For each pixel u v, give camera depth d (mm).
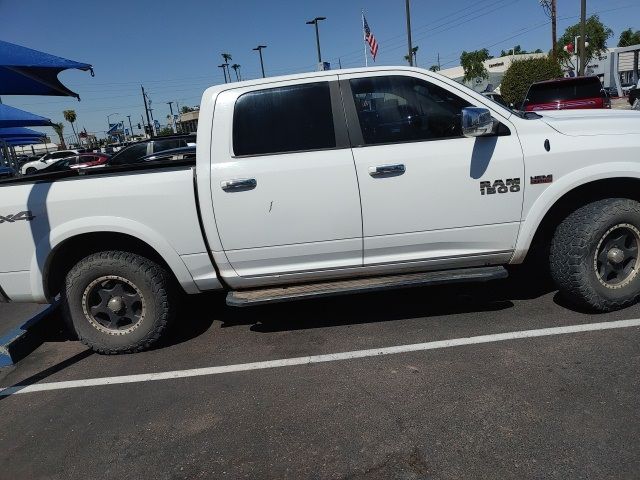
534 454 2613
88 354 4395
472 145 3826
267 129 3898
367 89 3918
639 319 3914
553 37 33625
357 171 3801
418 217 3869
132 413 3385
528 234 3938
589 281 3934
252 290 4121
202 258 4016
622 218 3850
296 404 3277
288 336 4305
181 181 3893
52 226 3947
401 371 3539
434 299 4746
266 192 3826
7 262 4023
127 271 4059
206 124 3908
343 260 4008
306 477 2633
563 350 3578
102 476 2803
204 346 4289
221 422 3174
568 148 3814
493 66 61531
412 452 2729
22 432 3305
